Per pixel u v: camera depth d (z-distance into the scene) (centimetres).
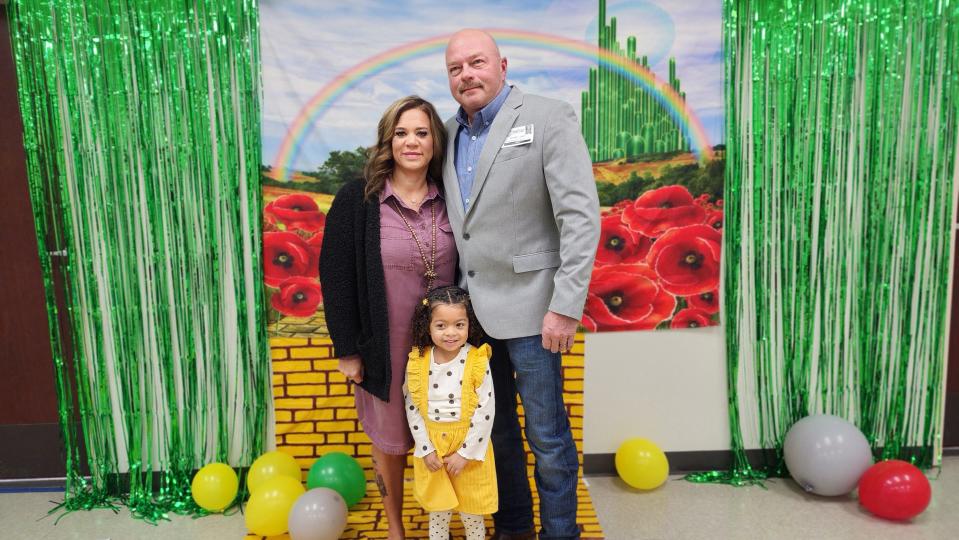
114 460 232
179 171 215
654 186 223
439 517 179
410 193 172
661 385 238
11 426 238
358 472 216
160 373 227
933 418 242
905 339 237
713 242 228
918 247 232
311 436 230
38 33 207
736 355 235
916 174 228
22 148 223
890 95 222
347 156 217
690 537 202
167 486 230
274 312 223
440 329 162
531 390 169
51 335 223
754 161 224
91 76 209
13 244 228
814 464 217
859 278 233
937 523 208
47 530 212
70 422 230
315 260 221
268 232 219
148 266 220
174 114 212
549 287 165
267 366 228
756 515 215
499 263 164
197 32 208
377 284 165
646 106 219
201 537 207
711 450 243
